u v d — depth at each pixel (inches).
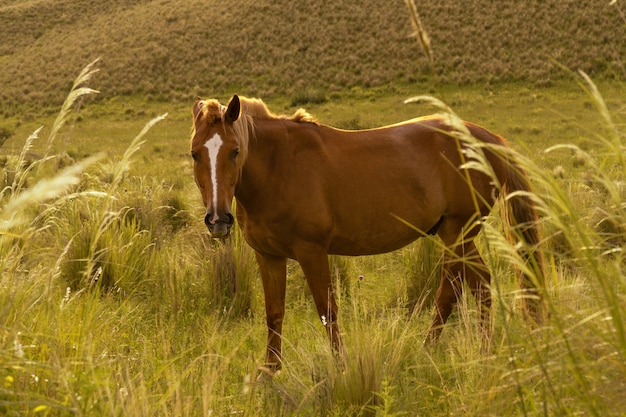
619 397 127.2
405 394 187.3
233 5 2728.8
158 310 299.6
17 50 2878.9
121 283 319.3
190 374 192.9
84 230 331.6
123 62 2428.6
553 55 1877.5
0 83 2493.8
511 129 1337.4
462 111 1603.1
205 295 317.4
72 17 3147.1
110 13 3100.4
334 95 1930.4
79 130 1846.7
